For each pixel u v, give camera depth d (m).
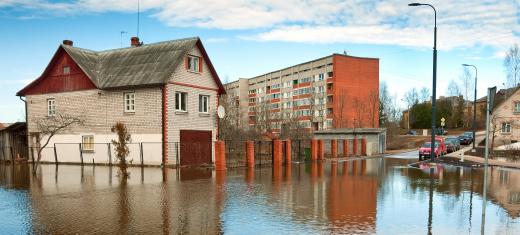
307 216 10.96
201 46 29.50
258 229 9.57
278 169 25.33
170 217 10.93
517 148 40.12
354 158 36.81
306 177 20.56
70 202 13.31
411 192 15.24
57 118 30.78
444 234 9.20
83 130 29.86
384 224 10.08
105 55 31.88
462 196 14.30
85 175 21.72
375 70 90.62
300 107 98.81
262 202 13.08
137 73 28.14
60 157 30.86
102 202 13.25
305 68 97.44
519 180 19.14
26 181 19.19
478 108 103.50
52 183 18.31
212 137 30.59
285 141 30.30
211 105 30.80
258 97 116.50
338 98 87.06
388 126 68.00
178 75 27.72
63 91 30.84
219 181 18.84
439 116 96.94
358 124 84.38
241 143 35.34
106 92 28.78
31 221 10.64
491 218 10.78
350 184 17.62
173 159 27.00
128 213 11.48
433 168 25.58
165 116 26.56
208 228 9.72
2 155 33.31
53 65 31.39
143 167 26.52
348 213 11.34
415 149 55.34
